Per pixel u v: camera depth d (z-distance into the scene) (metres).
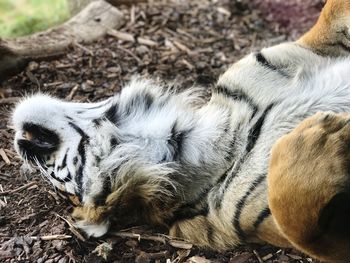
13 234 1.42
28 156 1.44
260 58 1.44
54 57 1.93
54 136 1.40
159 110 1.40
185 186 1.35
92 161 1.36
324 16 1.50
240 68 1.44
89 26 2.10
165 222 1.40
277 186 1.12
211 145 1.35
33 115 1.40
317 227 1.08
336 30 1.49
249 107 1.37
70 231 1.42
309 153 1.11
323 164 1.09
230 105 1.40
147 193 1.36
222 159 1.34
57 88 1.83
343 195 1.06
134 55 2.01
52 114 1.40
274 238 1.28
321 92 1.33
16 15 2.54
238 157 1.33
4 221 1.44
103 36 2.08
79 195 1.39
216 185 1.34
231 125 1.36
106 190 1.36
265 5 2.43
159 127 1.37
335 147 1.10
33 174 1.56
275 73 1.41
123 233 1.42
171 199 1.36
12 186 1.53
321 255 1.12
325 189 1.07
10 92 1.80
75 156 1.38
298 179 1.09
